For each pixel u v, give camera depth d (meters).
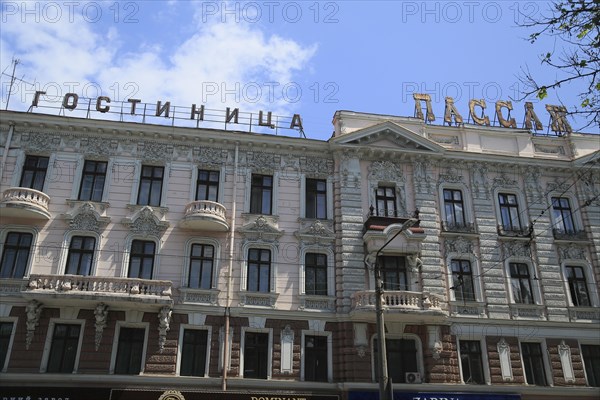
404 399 23.72
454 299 26.59
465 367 25.56
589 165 30.00
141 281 23.39
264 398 22.69
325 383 23.70
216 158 27.55
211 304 24.42
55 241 24.38
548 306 27.23
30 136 26.12
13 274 23.69
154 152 27.08
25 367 21.98
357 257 26.34
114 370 22.73
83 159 26.30
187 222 25.14
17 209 23.73
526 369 26.03
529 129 31.77
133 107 27.91
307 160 28.52
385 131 28.92
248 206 26.91
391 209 28.23
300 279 25.78
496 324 26.33
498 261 27.77
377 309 19.09
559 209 29.91
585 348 27.00
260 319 24.66
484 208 28.84
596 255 28.67
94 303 22.86
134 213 25.56
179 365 23.27
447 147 30.20
